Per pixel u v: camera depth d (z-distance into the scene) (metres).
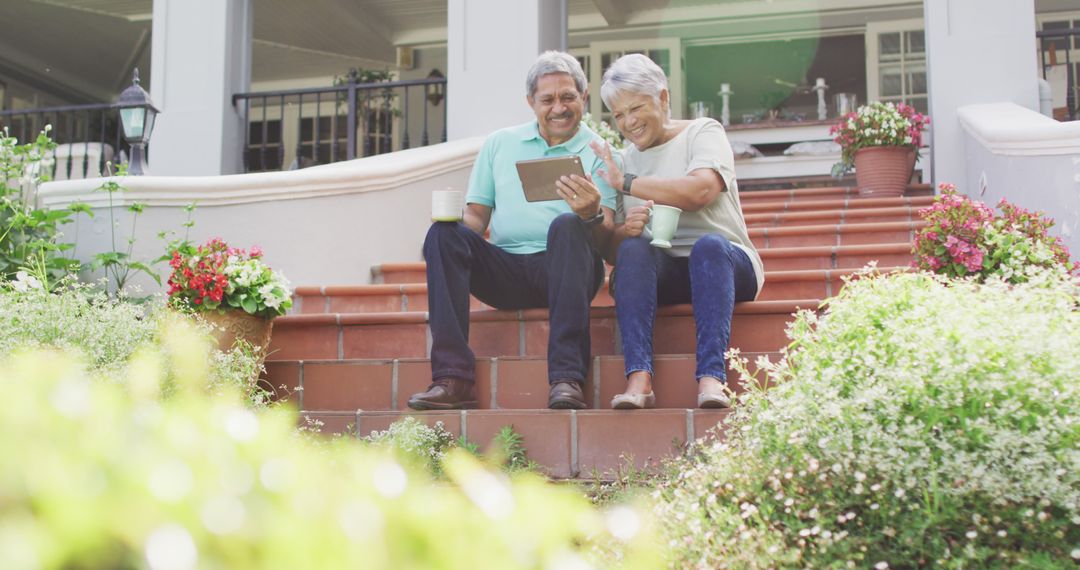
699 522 2.12
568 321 3.33
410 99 11.46
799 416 2.36
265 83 12.47
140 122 5.40
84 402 0.64
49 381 0.65
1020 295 2.64
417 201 5.60
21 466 0.56
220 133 7.56
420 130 11.41
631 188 3.46
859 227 5.54
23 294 3.59
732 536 2.17
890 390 2.34
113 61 11.74
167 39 7.73
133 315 3.49
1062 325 2.49
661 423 3.15
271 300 3.73
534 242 3.67
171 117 7.64
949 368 2.28
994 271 3.96
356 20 10.55
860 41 10.59
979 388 2.28
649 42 10.86
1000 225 4.04
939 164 6.70
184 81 7.67
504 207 3.74
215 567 0.56
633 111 3.57
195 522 0.57
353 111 7.73
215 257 3.82
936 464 2.19
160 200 4.60
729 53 10.79
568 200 3.38
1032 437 2.17
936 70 6.77
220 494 0.60
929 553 2.12
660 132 3.63
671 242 3.59
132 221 4.57
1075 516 2.08
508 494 0.71
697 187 3.44
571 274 3.35
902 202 6.30
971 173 6.23
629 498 2.61
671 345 3.65
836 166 7.09
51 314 3.31
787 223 6.09
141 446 0.62
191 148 7.59
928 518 2.13
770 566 2.06
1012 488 2.12
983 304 2.59
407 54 11.41
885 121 6.73
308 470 0.68
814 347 2.65
